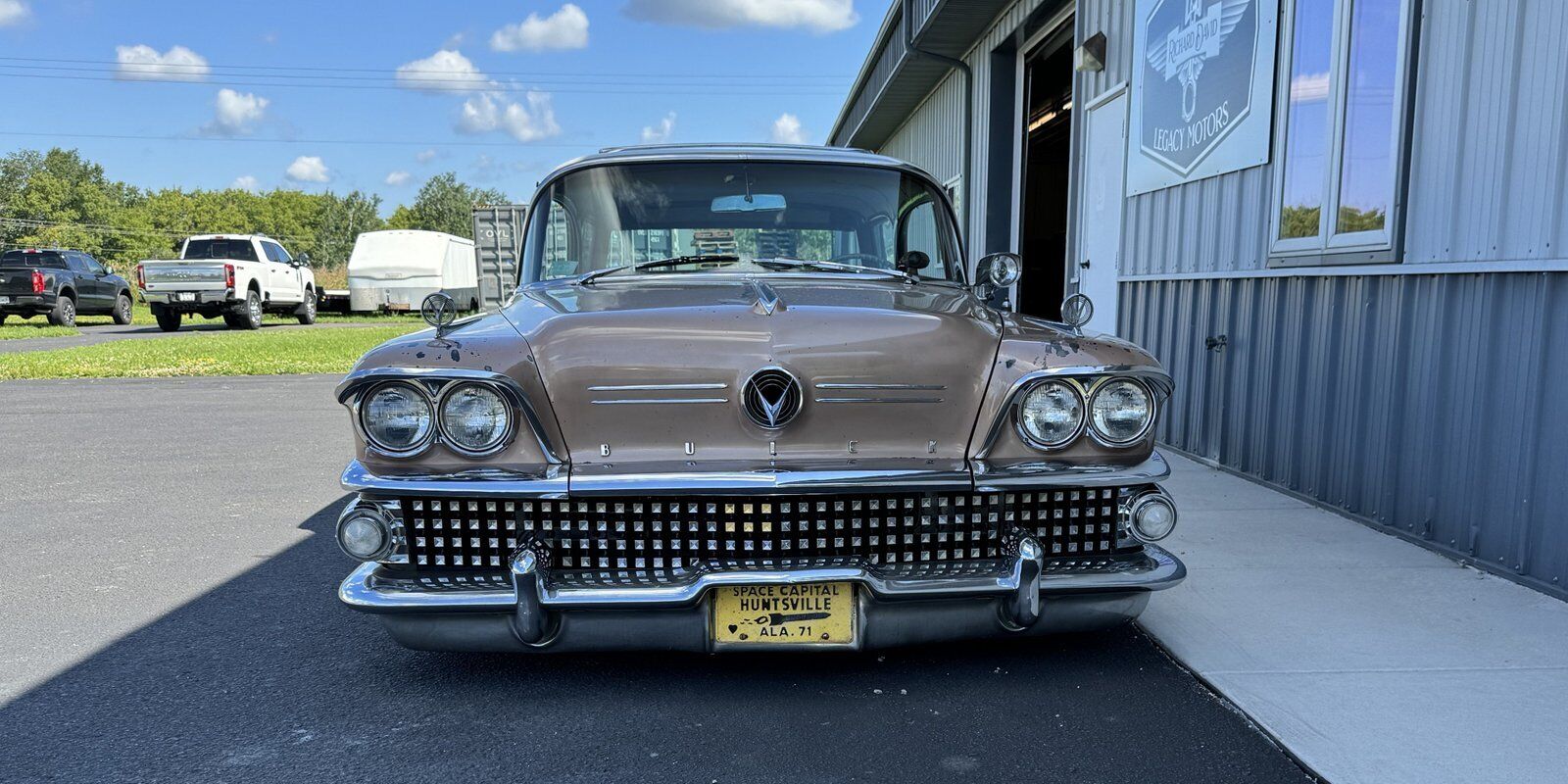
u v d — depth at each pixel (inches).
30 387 394.6
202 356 522.6
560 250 139.6
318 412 323.3
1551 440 124.0
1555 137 120.2
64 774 86.7
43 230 3019.2
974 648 113.0
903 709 98.0
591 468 93.9
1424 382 145.6
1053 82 431.2
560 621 94.3
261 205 4680.1
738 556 95.7
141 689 105.2
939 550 98.0
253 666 111.1
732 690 102.7
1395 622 116.8
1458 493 139.6
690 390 95.3
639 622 94.7
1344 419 164.9
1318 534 154.1
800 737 92.4
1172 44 224.2
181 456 245.1
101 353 546.6
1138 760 87.4
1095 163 283.6
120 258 3233.3
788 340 97.0
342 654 114.8
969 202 411.5
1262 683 101.2
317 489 206.4
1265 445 189.2
